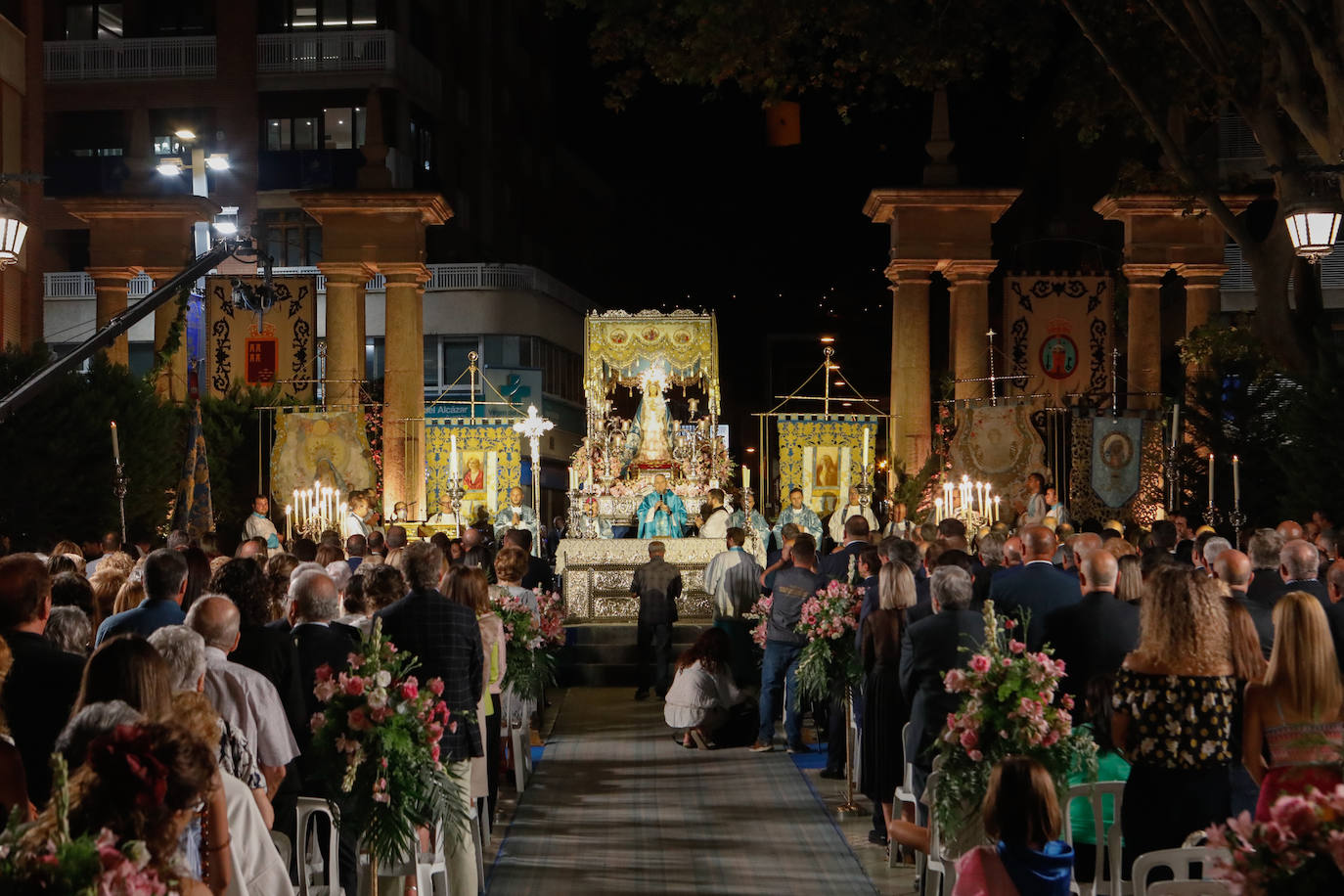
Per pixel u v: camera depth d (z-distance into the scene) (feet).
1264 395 69.00
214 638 21.22
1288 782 18.62
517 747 41.11
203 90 147.64
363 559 49.21
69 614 23.27
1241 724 21.71
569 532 82.28
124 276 95.30
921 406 89.56
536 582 57.77
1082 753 22.68
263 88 147.43
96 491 71.31
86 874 11.25
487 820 34.09
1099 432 79.56
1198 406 70.38
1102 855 22.85
